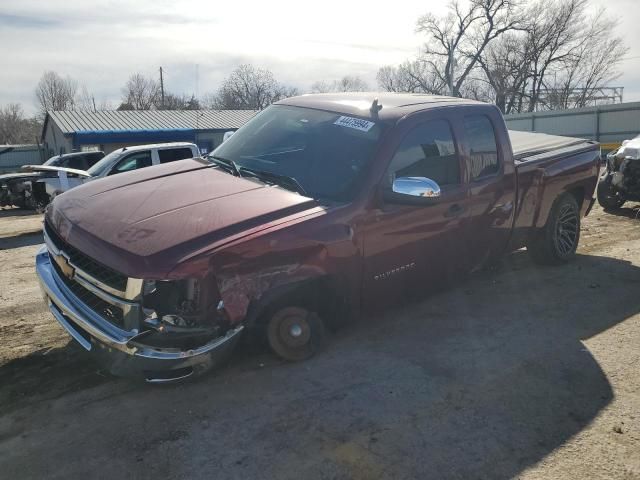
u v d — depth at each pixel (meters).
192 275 3.10
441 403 3.46
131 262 3.08
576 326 4.68
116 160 12.73
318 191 3.96
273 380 3.70
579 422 3.29
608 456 2.98
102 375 3.79
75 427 3.18
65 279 3.65
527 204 5.50
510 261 6.64
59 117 34.00
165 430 3.16
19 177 15.61
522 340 4.40
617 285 5.72
